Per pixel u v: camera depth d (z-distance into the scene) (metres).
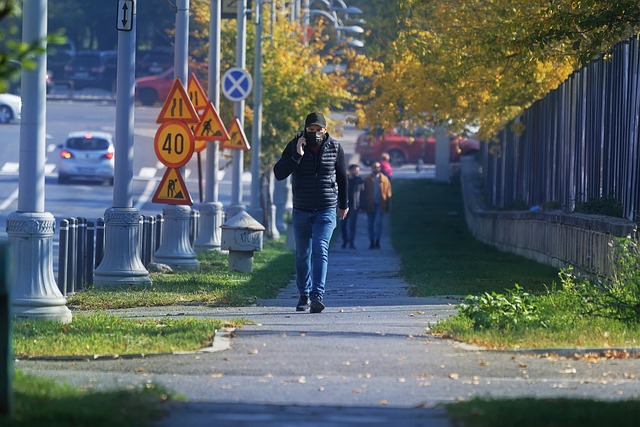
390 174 128.62
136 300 46.75
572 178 73.06
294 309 44.66
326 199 42.41
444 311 43.50
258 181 101.81
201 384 25.83
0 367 18.92
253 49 114.81
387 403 23.47
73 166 144.12
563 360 29.88
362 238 115.75
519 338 32.84
